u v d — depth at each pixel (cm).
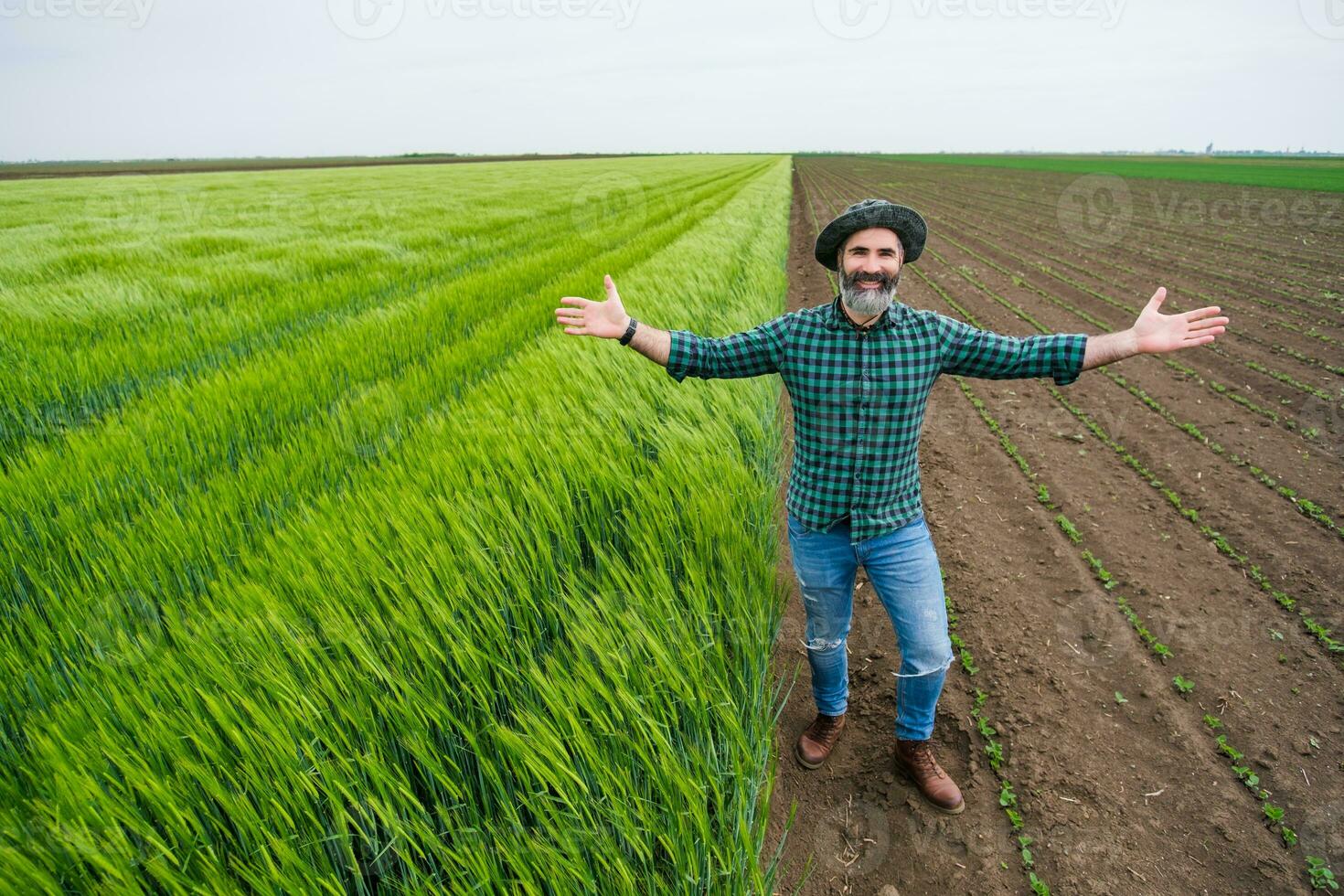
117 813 161
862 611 359
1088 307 1047
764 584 301
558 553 285
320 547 259
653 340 219
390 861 183
